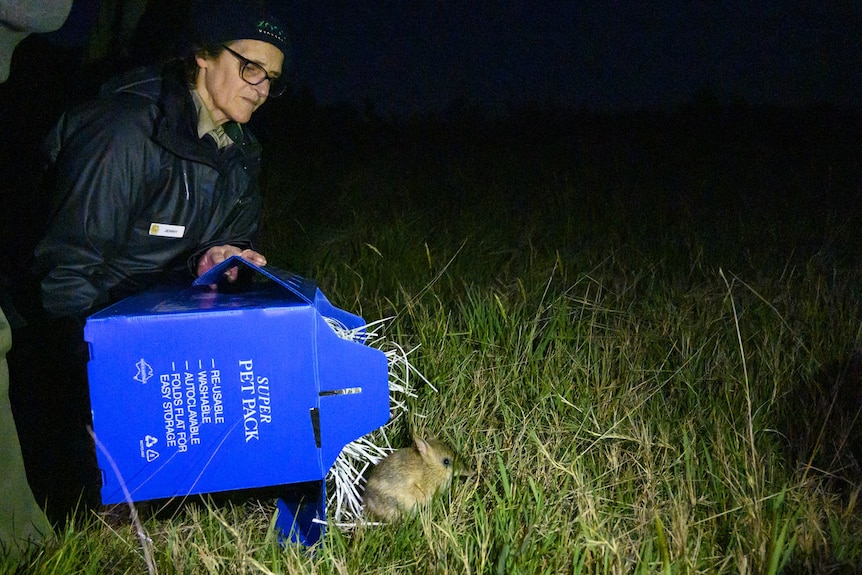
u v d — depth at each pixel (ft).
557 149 41.75
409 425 13.25
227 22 11.00
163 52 12.99
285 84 12.22
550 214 27.07
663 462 11.96
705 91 52.95
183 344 9.02
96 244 10.81
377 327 15.92
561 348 14.85
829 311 16.49
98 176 10.66
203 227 12.11
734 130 46.68
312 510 10.88
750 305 17.24
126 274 11.77
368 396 9.68
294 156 36.37
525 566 9.48
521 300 17.42
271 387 9.28
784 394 13.58
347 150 41.93
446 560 9.70
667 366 14.96
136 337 8.91
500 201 28.99
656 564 9.59
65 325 11.40
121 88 11.13
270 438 9.36
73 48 17.58
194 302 9.74
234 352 9.14
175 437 9.15
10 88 13.92
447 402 13.67
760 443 12.48
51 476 11.68
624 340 15.49
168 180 11.48
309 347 9.29
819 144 41.57
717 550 10.22
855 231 24.61
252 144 12.91
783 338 15.76
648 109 56.49
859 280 19.42
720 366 14.58
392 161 37.96
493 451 12.30
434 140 46.85
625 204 28.30
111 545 10.11
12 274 12.04
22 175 12.84
